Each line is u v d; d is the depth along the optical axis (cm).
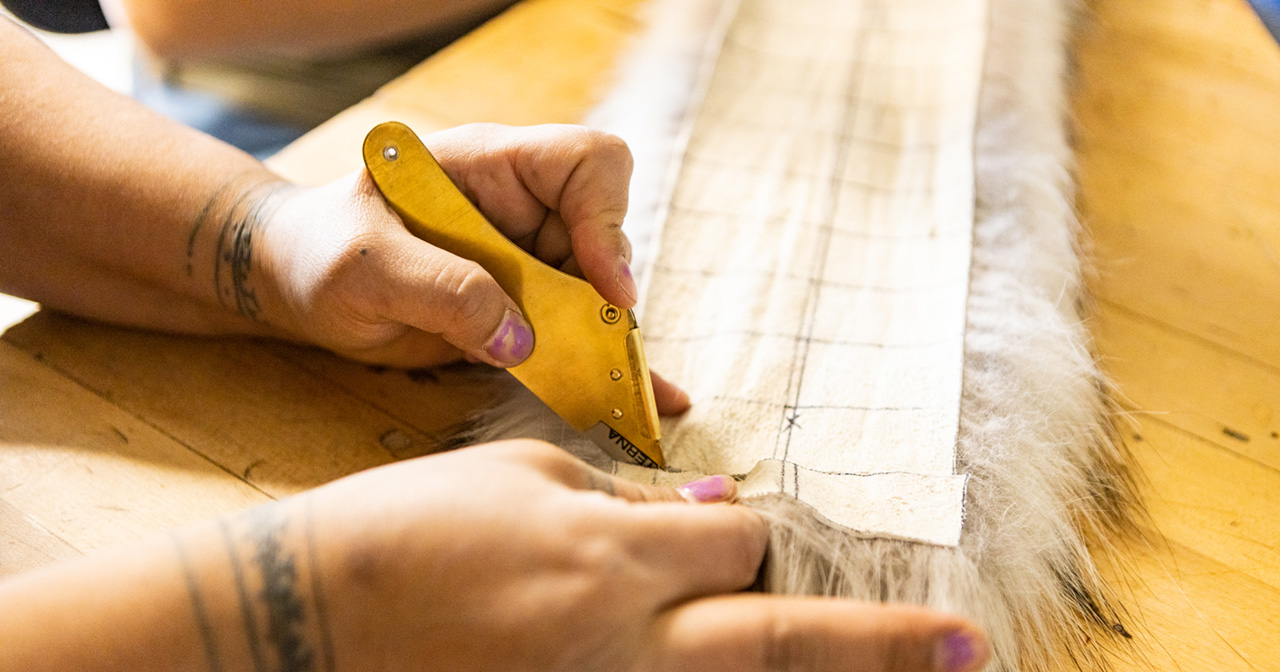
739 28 81
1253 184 68
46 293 51
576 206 44
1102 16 91
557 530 28
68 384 49
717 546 31
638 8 85
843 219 60
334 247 41
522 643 26
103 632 25
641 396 43
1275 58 85
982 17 79
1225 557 42
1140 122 76
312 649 27
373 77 93
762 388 47
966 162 63
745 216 60
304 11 88
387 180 41
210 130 89
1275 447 48
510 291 42
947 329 50
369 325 44
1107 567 41
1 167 47
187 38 88
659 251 56
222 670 27
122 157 49
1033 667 37
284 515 28
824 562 36
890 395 47
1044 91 73
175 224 48
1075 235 61
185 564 27
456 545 27
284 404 49
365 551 27
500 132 45
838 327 51
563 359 43
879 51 80
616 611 27
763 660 27
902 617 28
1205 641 38
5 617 25
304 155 65
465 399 50
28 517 42
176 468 45
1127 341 55
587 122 69
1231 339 55
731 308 53
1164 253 62
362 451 46
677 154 64
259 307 48
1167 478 46
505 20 83
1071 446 47
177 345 52
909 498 40
